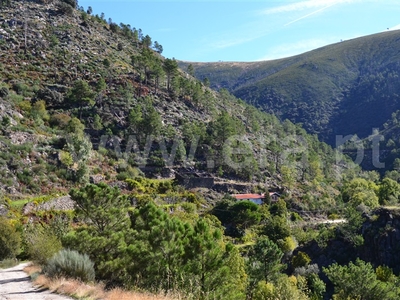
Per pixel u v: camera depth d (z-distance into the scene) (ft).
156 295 59.77
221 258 77.97
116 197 109.60
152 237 77.71
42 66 377.50
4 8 483.92
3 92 283.18
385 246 212.64
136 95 375.25
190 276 70.18
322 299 178.40
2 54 375.86
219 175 314.14
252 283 160.86
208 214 241.76
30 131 253.65
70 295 61.52
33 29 444.96
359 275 163.32
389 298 159.22
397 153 554.87
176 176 289.33
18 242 126.62
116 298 58.54
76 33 476.13
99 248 86.28
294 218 283.38
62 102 322.34
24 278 84.94
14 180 205.77
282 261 224.33
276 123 522.88
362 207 262.06
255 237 238.68
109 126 311.88
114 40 517.55
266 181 334.85
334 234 229.25
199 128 338.54
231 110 490.49
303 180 367.25
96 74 388.98
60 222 136.26
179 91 416.46
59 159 239.50
